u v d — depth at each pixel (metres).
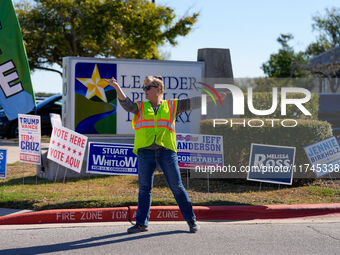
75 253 4.89
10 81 8.05
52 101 17.22
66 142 7.70
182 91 10.53
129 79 10.10
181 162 8.03
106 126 9.93
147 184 5.50
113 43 23.80
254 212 6.64
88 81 9.80
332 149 7.94
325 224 6.31
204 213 6.51
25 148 7.91
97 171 7.73
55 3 22.55
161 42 26.38
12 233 5.72
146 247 5.10
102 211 6.39
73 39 23.64
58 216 6.29
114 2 23.81
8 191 7.58
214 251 4.97
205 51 10.85
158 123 5.37
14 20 7.96
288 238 5.56
